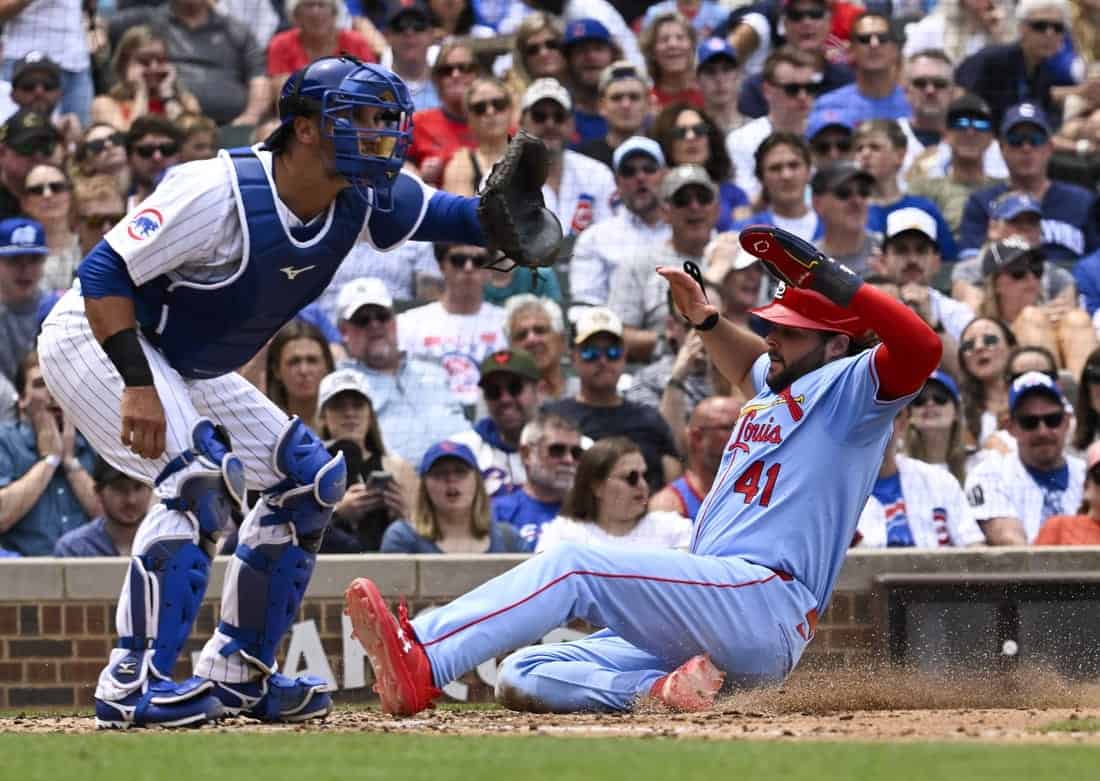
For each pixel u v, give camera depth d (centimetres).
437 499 2609
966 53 3978
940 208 3603
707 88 3803
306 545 1677
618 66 3559
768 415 1708
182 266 1567
